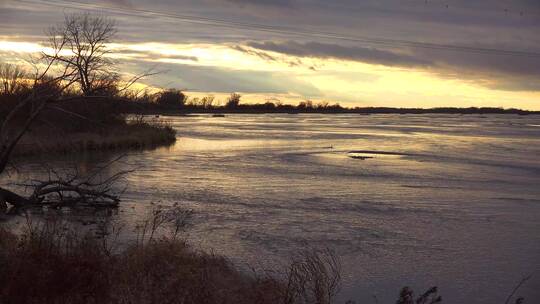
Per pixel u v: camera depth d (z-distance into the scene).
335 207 22.30
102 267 9.35
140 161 36.72
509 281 13.62
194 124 97.50
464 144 59.28
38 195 19.22
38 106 18.84
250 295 9.50
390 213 21.42
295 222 19.36
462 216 21.17
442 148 53.16
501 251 16.28
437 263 14.93
